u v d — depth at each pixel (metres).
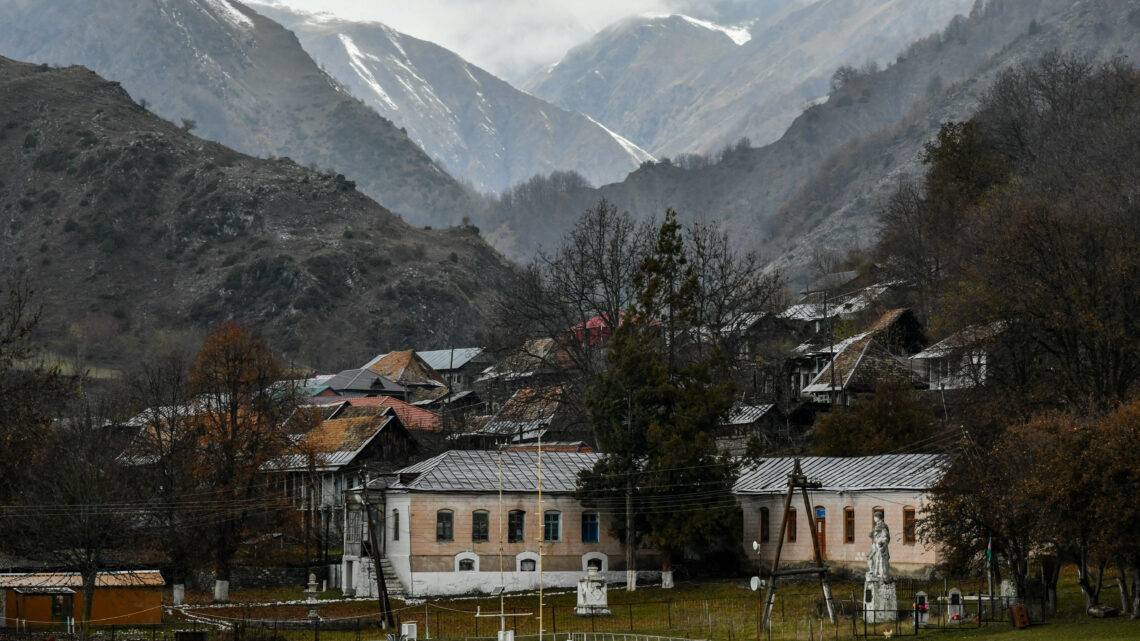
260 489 110.06
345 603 98.12
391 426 132.75
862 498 93.88
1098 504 68.38
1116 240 105.06
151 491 109.00
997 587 79.19
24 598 91.94
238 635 82.88
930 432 108.19
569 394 133.75
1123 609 70.62
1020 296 100.38
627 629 81.69
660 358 109.50
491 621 88.38
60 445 102.81
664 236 126.31
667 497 101.44
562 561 104.12
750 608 86.19
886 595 76.50
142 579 94.81
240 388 114.56
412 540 100.50
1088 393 94.50
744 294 153.75
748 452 104.94
